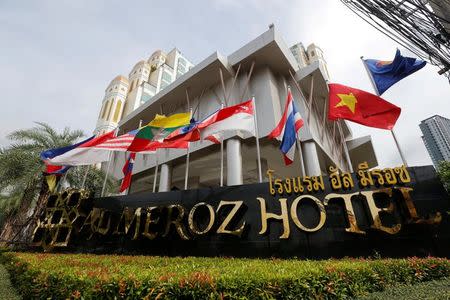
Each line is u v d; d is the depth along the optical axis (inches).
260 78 806.5
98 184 804.0
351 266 225.5
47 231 560.7
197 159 849.5
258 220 393.7
